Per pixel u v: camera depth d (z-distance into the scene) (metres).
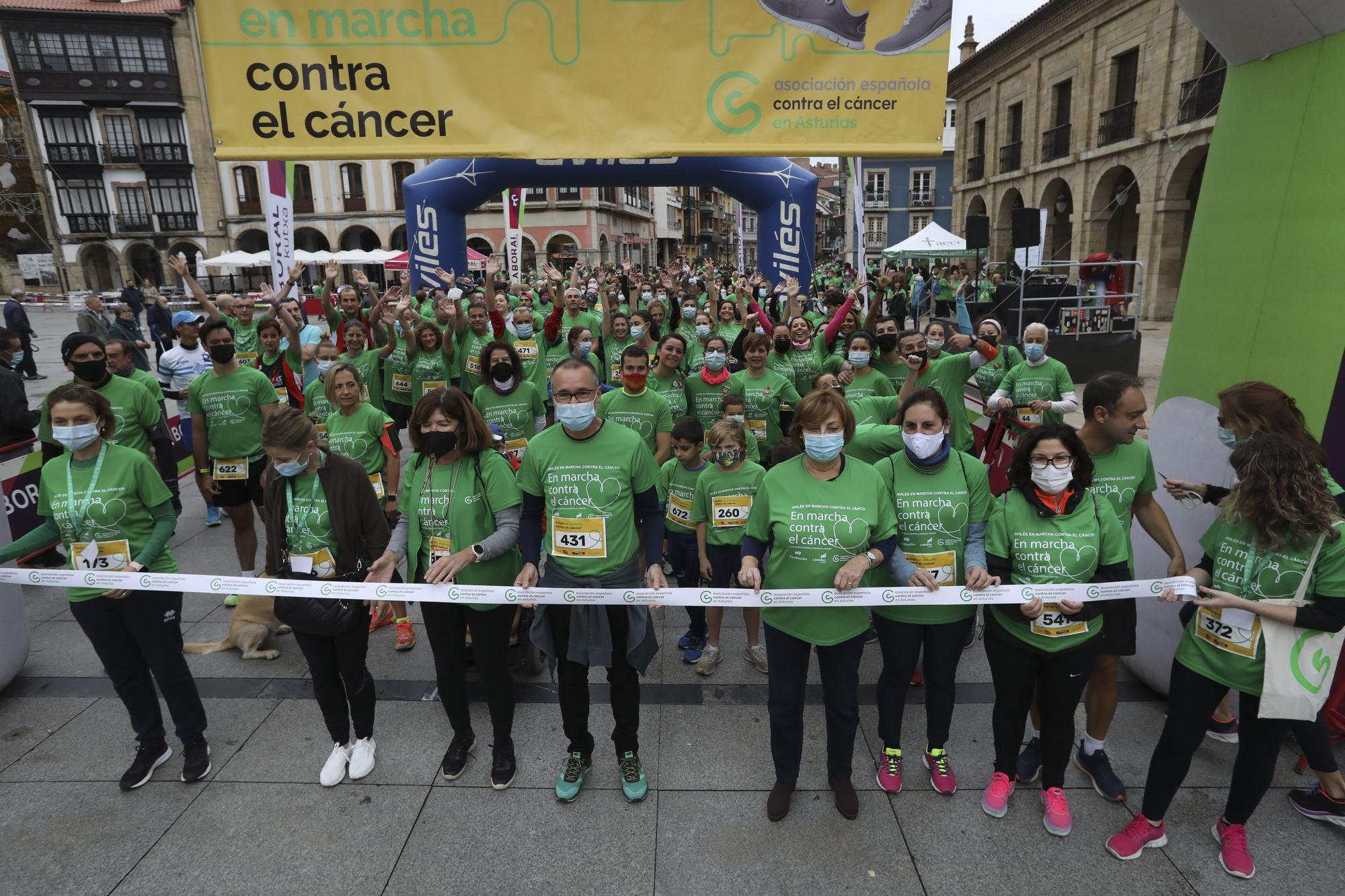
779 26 3.90
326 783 3.23
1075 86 22.12
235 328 7.81
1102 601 2.81
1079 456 2.85
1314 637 2.54
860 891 2.68
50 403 3.04
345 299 8.18
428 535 3.18
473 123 3.90
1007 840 2.92
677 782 3.27
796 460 2.98
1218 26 3.48
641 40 3.89
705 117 3.96
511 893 2.68
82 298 33.94
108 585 3.03
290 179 9.59
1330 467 3.11
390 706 3.89
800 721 2.99
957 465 3.07
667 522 4.54
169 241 41.34
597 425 3.04
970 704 3.88
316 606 3.02
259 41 3.77
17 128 40.69
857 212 10.33
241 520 5.13
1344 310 3.04
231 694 4.02
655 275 23.91
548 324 7.87
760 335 5.68
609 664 3.04
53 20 37.19
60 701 3.97
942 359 5.79
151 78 38.84
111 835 2.99
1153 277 19.28
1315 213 3.13
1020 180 25.88
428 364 7.27
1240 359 3.46
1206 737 3.54
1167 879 2.72
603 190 43.81
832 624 2.90
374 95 3.85
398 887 2.71
